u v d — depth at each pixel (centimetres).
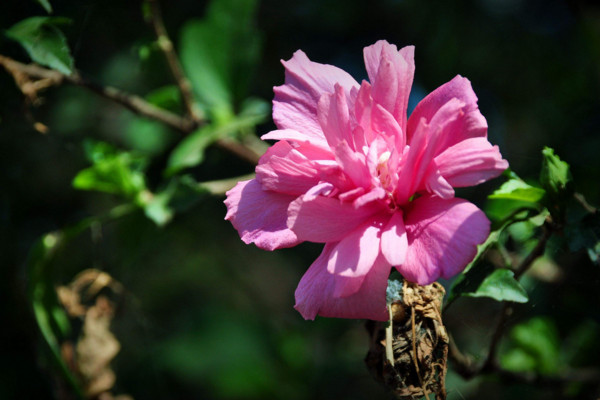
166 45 60
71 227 61
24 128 65
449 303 49
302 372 79
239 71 63
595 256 49
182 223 79
